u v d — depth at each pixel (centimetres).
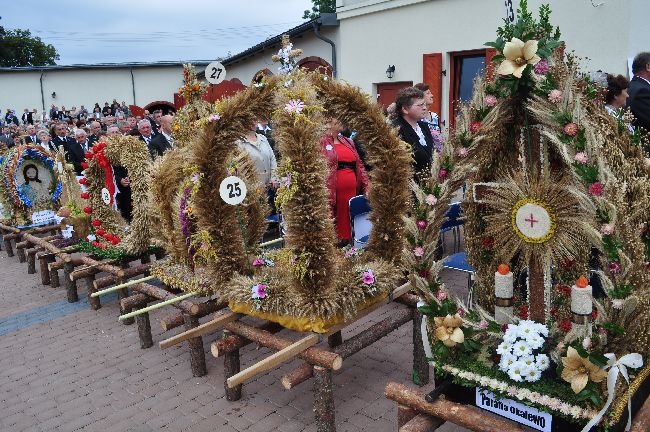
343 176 541
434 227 254
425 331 263
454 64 987
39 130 1130
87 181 584
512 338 229
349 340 339
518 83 221
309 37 1292
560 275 242
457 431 319
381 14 1090
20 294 658
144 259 583
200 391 393
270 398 377
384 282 343
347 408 355
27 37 5159
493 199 247
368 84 1151
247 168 449
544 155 229
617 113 258
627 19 738
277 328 373
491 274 265
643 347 221
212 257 370
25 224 802
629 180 225
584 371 210
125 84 2758
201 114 429
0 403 396
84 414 373
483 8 908
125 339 499
